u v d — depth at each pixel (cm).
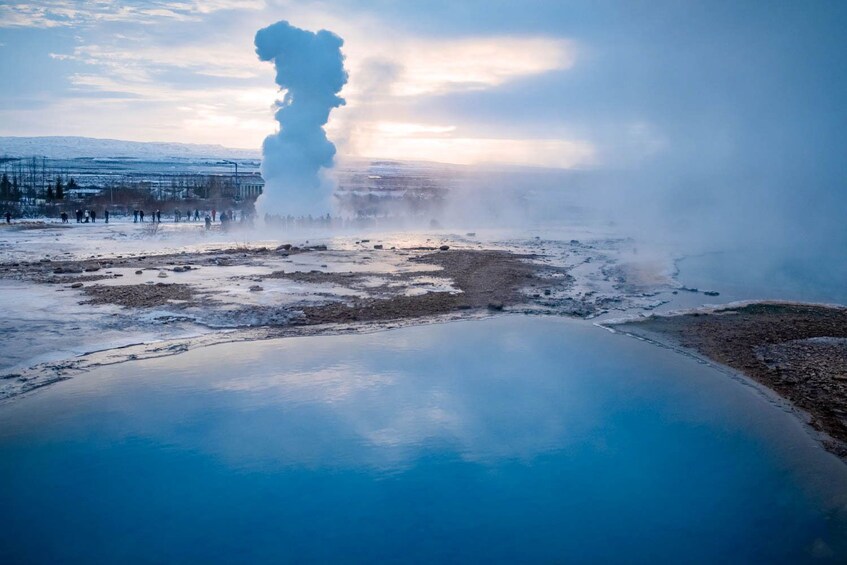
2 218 4294
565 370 1445
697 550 838
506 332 1745
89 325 1642
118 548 827
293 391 1304
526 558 820
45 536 848
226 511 914
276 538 856
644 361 1512
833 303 2228
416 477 1006
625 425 1177
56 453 1041
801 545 847
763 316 1956
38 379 1305
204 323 1719
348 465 1034
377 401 1266
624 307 2061
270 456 1054
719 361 1514
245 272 2409
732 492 968
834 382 1364
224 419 1173
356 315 1866
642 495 962
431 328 1772
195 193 6762
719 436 1128
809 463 1038
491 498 953
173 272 2364
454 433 1144
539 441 1117
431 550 839
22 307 1764
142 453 1050
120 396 1251
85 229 3816
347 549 835
